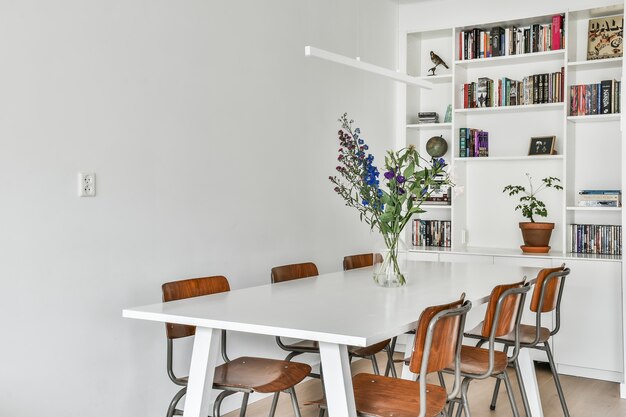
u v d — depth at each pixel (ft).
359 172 11.29
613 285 15.58
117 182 11.05
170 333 9.65
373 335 7.33
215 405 8.98
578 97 16.94
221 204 13.26
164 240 11.96
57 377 10.11
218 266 13.20
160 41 11.84
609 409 13.74
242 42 13.76
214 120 13.07
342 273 13.15
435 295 10.32
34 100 9.75
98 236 10.73
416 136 20.16
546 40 17.37
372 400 8.54
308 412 13.53
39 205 9.83
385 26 18.95
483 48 18.31
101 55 10.76
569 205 17.21
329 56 11.93
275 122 14.76
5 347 9.40
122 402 11.18
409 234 19.53
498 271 13.39
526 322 16.51
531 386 12.30
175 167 12.18
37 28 9.79
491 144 18.90
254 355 14.16
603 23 16.92
